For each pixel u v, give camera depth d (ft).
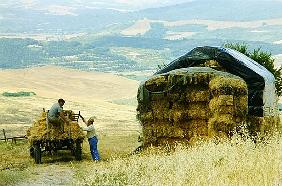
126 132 214.69
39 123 99.04
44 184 66.39
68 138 96.73
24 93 587.68
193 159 53.47
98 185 51.70
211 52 103.65
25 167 88.43
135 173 52.42
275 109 105.70
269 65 147.23
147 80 95.71
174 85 93.40
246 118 90.38
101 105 496.23
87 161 96.73
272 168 45.91
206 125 91.76
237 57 100.99
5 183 65.21
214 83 88.48
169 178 46.32
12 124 291.17
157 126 95.30
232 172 47.65
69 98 572.10
